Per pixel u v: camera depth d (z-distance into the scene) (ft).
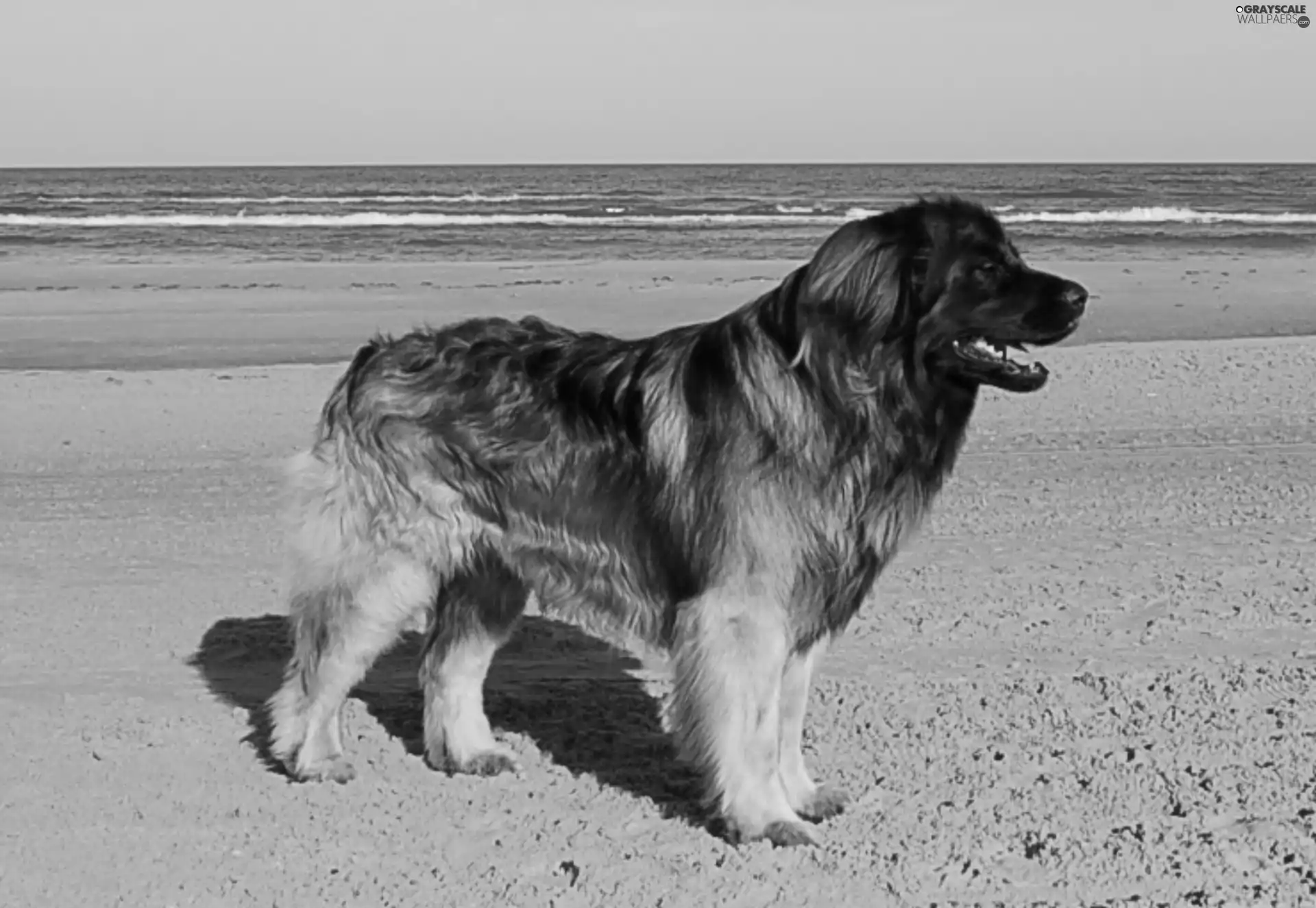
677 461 20.21
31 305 84.89
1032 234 159.22
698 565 20.13
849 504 19.58
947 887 18.63
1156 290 96.84
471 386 21.80
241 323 77.25
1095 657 27.99
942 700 25.64
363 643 22.61
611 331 74.13
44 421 51.19
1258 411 54.03
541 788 22.41
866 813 21.07
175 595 32.50
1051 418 52.75
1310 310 86.53
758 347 19.66
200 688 26.81
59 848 19.97
